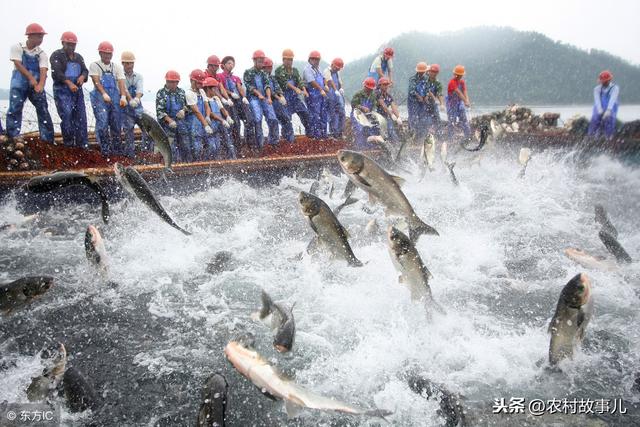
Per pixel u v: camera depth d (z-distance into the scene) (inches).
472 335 198.5
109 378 168.1
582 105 6166.3
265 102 495.2
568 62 7859.3
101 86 397.7
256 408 154.2
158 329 200.4
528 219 358.3
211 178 417.1
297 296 231.0
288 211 379.6
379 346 189.6
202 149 448.1
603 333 199.9
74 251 278.8
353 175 216.7
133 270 253.8
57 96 391.5
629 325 205.8
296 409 129.5
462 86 624.7
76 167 392.5
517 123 687.1
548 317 214.8
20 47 369.1
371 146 565.3
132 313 212.4
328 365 178.2
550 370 173.6
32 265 257.4
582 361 180.5
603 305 222.4
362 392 164.9
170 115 428.8
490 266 268.2
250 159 447.8
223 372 172.1
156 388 163.8
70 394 153.7
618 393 165.2
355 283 243.1
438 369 177.3
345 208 380.5
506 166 557.6
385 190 223.1
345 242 208.5
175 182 397.1
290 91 529.3
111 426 145.8
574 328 164.2
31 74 374.3
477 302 227.9
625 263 254.2
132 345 188.7
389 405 158.1
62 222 330.0
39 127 390.0
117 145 420.2
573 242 308.3
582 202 425.7
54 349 181.3
